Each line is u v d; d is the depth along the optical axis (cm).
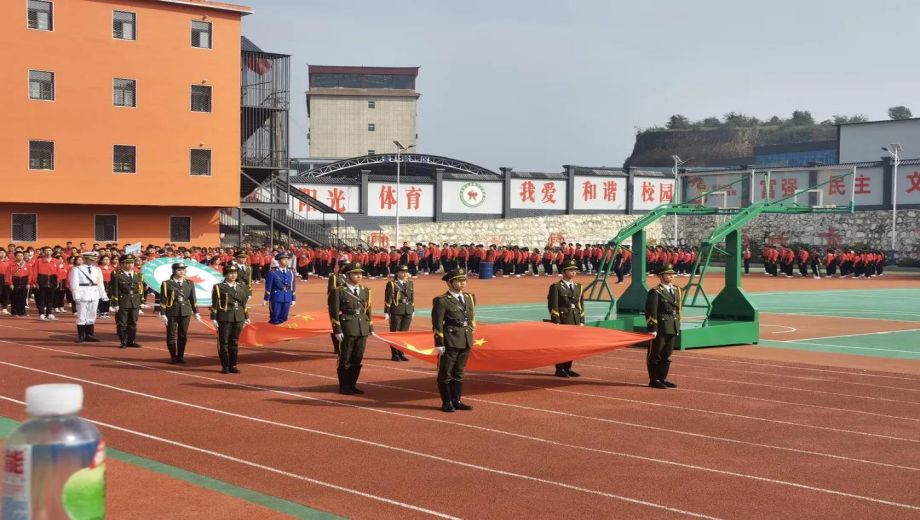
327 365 1862
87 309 2222
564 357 1595
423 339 1543
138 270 2262
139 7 4578
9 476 346
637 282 2494
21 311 2897
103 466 361
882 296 4378
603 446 1140
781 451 1127
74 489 347
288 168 5309
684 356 2120
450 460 1055
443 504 875
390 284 1997
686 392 1579
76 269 2216
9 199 4341
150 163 4644
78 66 4456
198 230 4925
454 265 5991
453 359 1366
